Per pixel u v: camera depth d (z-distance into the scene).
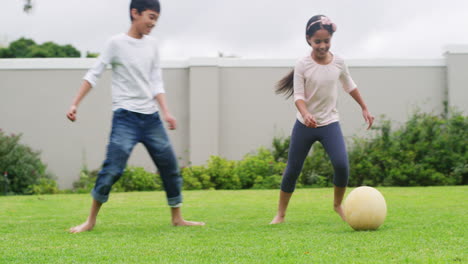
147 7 4.29
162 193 9.29
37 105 12.31
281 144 12.17
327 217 5.06
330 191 8.69
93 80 4.29
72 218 5.29
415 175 10.72
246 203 6.90
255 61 12.41
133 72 4.29
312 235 3.73
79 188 11.85
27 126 12.29
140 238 3.74
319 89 4.57
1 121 12.27
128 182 11.12
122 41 4.30
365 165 10.97
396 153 11.02
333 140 4.61
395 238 3.47
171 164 4.48
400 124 12.25
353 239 3.47
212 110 12.24
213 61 12.25
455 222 4.32
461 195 7.25
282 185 4.73
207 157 12.21
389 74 12.31
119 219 5.16
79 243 3.53
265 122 12.43
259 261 2.78
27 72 12.31
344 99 12.26
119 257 2.97
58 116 12.31
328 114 4.64
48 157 12.29
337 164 4.57
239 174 11.41
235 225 4.52
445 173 10.97
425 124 11.50
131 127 4.29
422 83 12.27
